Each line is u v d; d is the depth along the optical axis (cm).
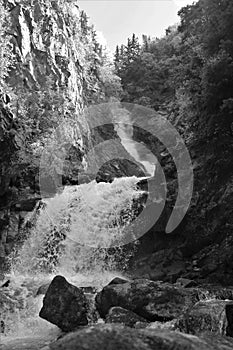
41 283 1047
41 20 2044
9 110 1517
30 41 1898
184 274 1162
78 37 2780
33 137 1628
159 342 249
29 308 854
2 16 1694
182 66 1661
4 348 650
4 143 1434
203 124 1409
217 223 1190
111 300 710
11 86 1667
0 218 1340
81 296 722
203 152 1423
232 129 1178
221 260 1101
